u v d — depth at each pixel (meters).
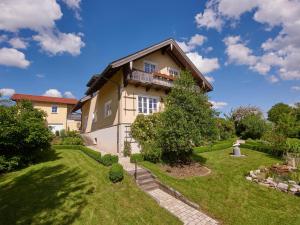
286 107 44.91
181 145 11.88
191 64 20.16
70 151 17.38
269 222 7.12
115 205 7.58
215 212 7.77
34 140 12.07
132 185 9.48
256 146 20.00
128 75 16.16
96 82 18.67
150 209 7.60
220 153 18.38
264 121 29.50
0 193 8.10
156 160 13.23
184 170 12.05
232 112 33.28
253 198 8.84
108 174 10.27
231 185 10.13
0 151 11.13
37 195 7.93
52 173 10.72
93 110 25.05
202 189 9.53
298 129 21.19
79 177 10.08
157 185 10.19
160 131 12.52
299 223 7.02
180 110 12.02
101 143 20.80
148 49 16.86
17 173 10.77
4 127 10.77
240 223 7.11
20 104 13.07
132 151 16.00
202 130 12.23
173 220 7.04
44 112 14.09
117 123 17.11
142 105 17.94
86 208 7.17
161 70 19.95
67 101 34.78
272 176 11.23
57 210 6.91
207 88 21.41
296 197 8.92
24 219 6.31
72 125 35.41
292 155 15.66
